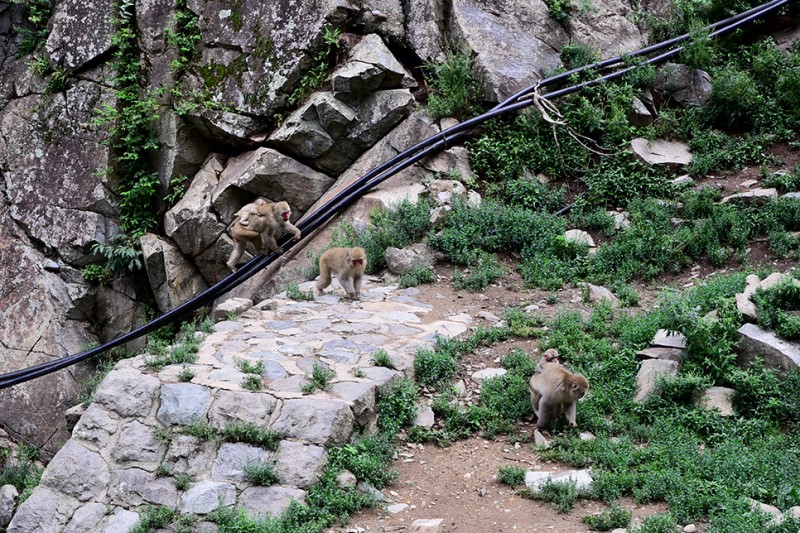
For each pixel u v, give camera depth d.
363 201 15.35
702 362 10.19
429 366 10.45
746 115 16.56
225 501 8.23
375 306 12.59
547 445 9.26
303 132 15.88
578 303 12.70
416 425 9.64
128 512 8.33
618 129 16.08
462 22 17.22
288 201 16.22
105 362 16.61
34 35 19.17
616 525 7.77
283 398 9.12
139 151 17.58
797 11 18.44
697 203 14.56
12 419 15.61
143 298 17.72
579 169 16.03
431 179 15.65
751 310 10.50
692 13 18.23
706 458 8.61
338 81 15.82
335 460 8.62
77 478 8.62
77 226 17.25
